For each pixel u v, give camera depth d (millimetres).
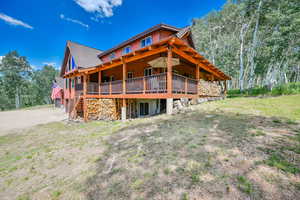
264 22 16031
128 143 3660
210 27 26016
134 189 1898
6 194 2402
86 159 3227
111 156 3094
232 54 22875
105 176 2367
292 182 1582
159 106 10023
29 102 42438
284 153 2148
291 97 8172
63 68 16453
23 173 3039
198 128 3777
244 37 19594
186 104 7277
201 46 25594
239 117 4434
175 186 1799
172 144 3051
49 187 2412
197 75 8484
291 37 13266
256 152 2262
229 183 1688
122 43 11562
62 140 5254
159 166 2316
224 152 2398
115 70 12812
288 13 13039
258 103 6824
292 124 3402
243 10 16188
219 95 12312
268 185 1578
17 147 4887
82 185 2260
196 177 1887
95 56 15102
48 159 3600
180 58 8320
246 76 26359
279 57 14781
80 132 6254
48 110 20266
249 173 1809
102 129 6156
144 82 6992
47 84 42562
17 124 9906
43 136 6223
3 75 33625
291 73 26375
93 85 10820
